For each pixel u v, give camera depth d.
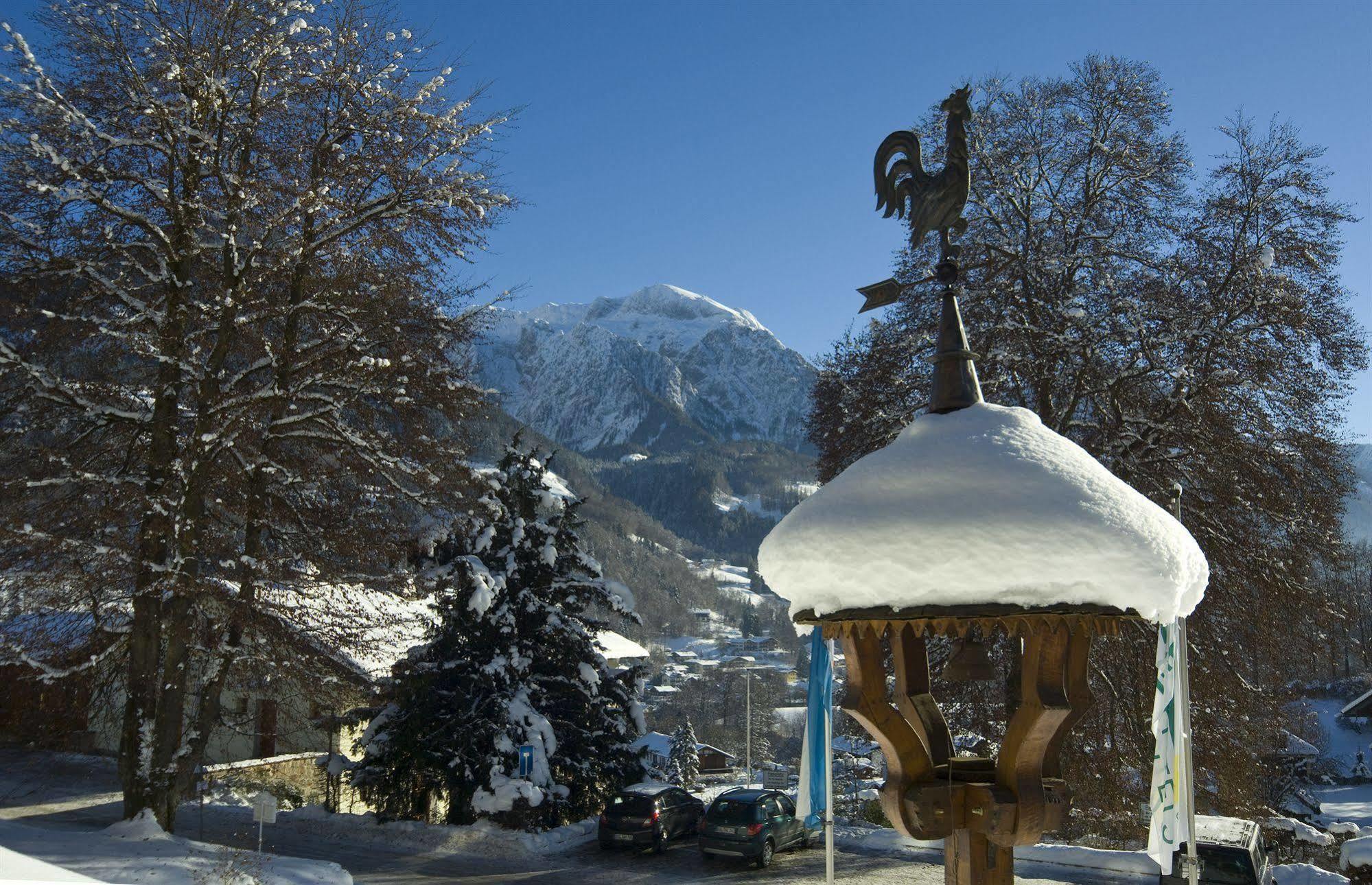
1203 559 5.74
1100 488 5.52
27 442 20.08
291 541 21.69
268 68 20.67
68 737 21.59
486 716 27.08
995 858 6.15
